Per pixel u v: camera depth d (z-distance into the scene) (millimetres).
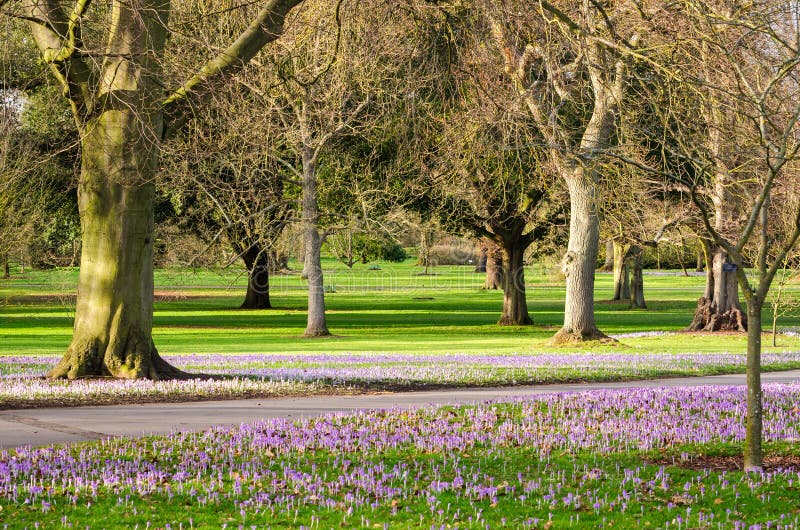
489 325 48844
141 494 8695
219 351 30922
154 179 18250
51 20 17484
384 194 41250
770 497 8898
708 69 13875
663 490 9188
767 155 10086
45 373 20406
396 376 20266
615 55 15867
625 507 8383
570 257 32938
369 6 19141
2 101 29594
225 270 44031
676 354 28406
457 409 14586
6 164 29328
